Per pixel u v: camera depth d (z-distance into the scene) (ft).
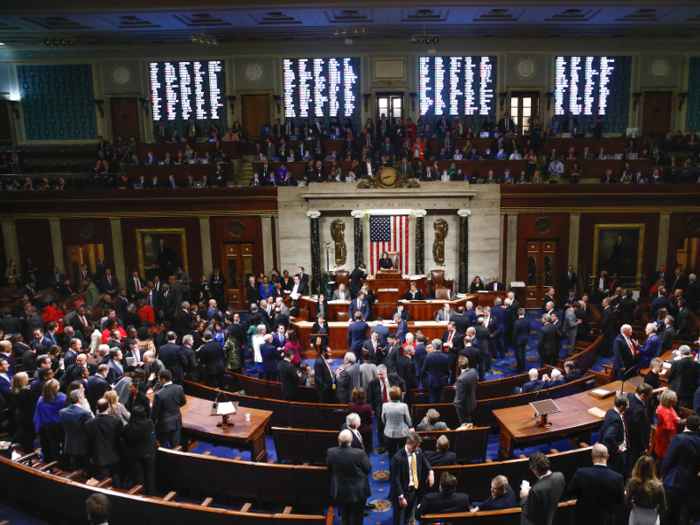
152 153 72.79
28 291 57.57
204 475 24.13
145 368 31.71
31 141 81.15
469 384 29.09
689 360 29.76
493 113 78.43
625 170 66.28
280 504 24.58
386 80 77.71
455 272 67.36
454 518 18.48
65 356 33.24
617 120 78.33
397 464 21.15
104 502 16.28
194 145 72.90
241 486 23.94
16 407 31.07
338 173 66.28
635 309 57.06
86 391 27.86
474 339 40.04
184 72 78.89
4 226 67.10
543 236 66.18
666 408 24.35
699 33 75.20
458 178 66.08
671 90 77.46
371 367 31.35
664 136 77.30
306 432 26.89
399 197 64.95
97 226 67.67
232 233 67.62
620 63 77.25
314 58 77.92
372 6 63.41
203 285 62.08
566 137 74.13
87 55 78.54
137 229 67.67
